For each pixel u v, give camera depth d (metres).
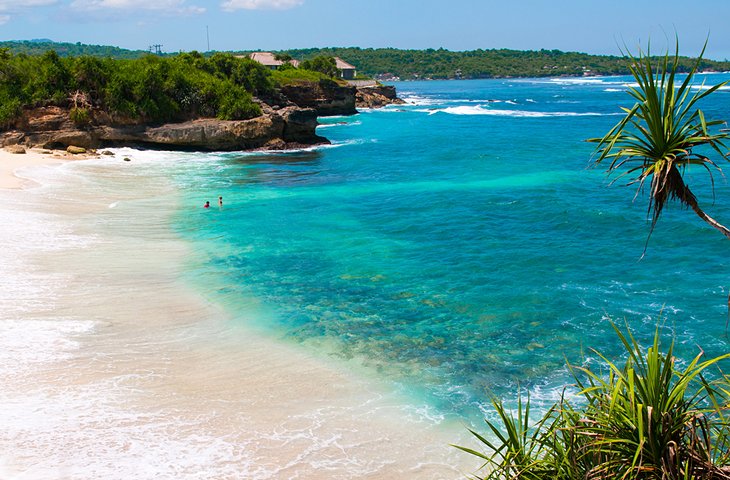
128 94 56.16
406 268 24.22
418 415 13.78
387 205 35.72
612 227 29.80
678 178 6.01
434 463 12.07
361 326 18.69
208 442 12.48
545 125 83.88
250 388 14.79
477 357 16.67
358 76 149.75
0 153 47.34
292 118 61.19
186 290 21.41
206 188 40.22
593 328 18.38
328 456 12.20
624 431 6.03
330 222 31.62
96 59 55.72
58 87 54.06
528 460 6.81
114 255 24.92
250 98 63.06
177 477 11.37
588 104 124.69
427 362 16.38
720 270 23.20
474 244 27.55
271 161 52.78
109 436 12.51
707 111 95.44
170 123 57.34
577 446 6.59
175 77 59.19
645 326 18.33
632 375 6.01
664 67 5.84
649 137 6.11
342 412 13.84
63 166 44.97
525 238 28.38
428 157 55.81
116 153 52.72
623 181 41.62
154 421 13.15
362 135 73.69
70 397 13.91
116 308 19.42
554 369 15.98
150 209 33.66
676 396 5.82
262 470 11.67
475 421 13.59
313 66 121.75
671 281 22.14
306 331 18.27
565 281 22.47
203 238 28.19
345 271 23.84
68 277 21.91
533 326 18.61
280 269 23.97
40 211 31.14
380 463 12.02
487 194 38.31
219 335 17.80
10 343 16.39
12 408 13.32
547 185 41.22
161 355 16.33
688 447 6.07
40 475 11.21
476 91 191.88
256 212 33.66
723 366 15.68
